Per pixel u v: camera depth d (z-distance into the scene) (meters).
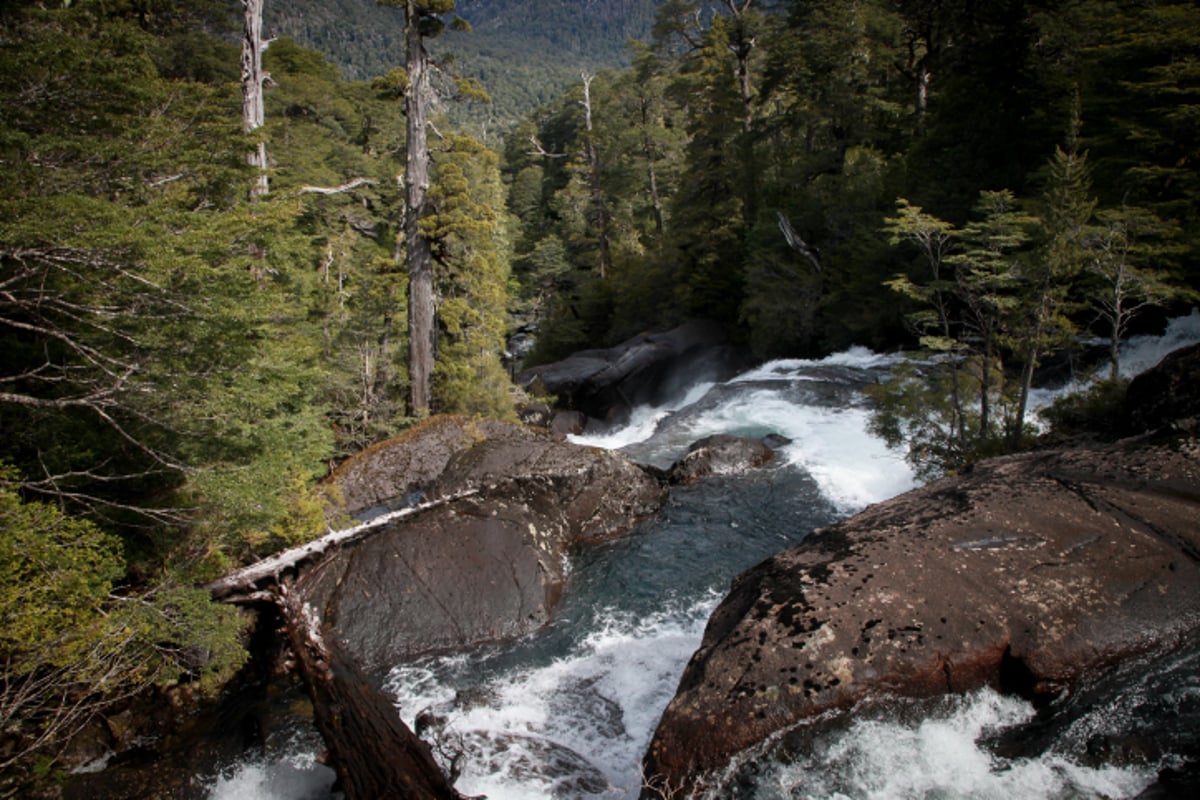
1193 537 7.15
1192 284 16.56
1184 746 5.65
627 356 28.02
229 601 9.82
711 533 13.12
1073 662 6.26
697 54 35.12
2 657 6.30
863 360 25.31
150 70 8.87
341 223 29.94
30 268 7.17
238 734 8.27
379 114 40.12
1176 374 9.86
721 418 21.22
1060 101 20.20
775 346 29.66
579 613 10.57
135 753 7.98
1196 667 6.25
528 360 37.62
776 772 5.98
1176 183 16.47
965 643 6.41
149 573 9.20
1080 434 11.56
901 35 31.72
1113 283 14.02
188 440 8.75
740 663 6.54
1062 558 7.08
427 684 8.97
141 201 8.70
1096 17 19.75
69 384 8.16
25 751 6.64
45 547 6.10
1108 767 5.67
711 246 32.56
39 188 7.01
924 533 7.70
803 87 32.09
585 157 42.62
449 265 19.25
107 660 6.97
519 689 8.74
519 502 13.26
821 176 30.02
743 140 32.19
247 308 8.08
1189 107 15.29
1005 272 12.62
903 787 5.79
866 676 6.24
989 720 6.26
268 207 9.09
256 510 9.06
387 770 6.29
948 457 12.91
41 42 6.92
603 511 13.74
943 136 23.56
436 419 17.25
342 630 9.77
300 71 39.56
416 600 10.19
